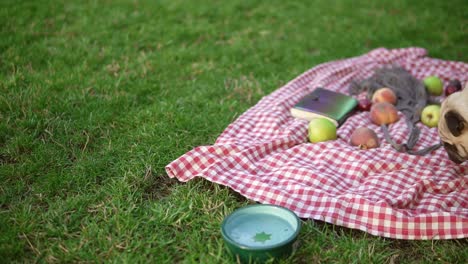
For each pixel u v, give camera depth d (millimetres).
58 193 3182
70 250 2660
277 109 4250
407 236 2840
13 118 3979
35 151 3582
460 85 4645
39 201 3104
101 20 6301
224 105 4465
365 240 2809
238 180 3244
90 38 5746
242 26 6543
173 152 3699
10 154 3547
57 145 3686
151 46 5730
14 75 4594
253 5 7309
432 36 6355
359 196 3004
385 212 2896
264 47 5898
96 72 4941
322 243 2791
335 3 7543
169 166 3316
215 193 3156
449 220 2838
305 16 7004
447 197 3135
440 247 2787
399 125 4129
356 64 5344
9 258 2607
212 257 2637
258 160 3566
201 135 3975
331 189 3215
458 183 3275
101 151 3629
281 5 7387
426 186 3246
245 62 5492
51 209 2988
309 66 5477
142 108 4340
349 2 7594
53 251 2676
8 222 2842
